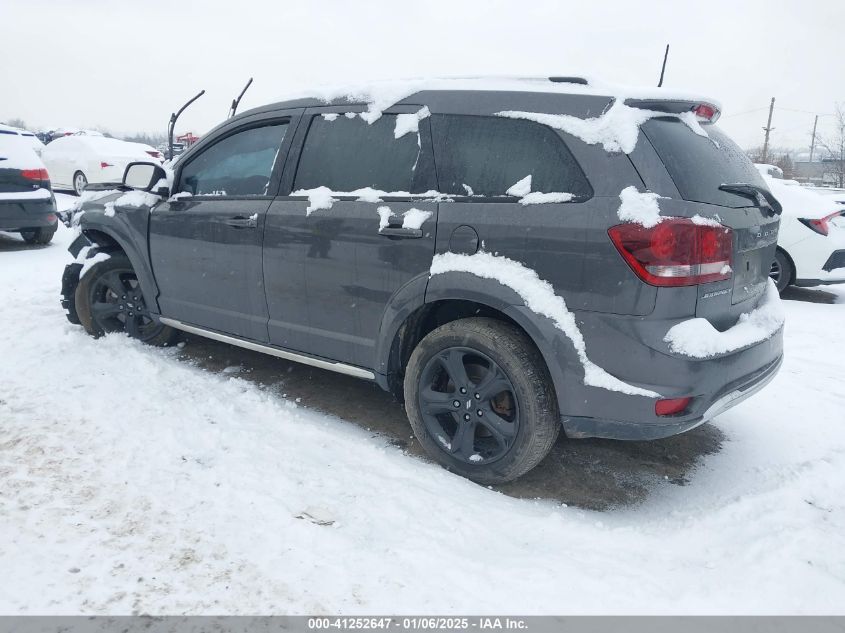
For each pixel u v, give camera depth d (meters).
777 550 2.39
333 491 2.78
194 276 3.99
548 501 2.86
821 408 3.94
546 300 2.60
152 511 2.56
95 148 14.03
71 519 2.48
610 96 2.64
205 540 2.39
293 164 3.51
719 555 2.43
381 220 3.05
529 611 2.10
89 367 4.09
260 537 2.43
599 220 2.50
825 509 2.75
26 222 8.23
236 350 4.67
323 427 3.44
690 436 3.55
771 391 4.23
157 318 4.36
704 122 2.96
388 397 3.95
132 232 4.29
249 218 3.57
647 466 3.21
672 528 2.64
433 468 3.05
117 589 2.12
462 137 2.93
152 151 14.87
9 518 2.46
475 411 2.89
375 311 3.15
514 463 2.79
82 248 4.78
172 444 3.12
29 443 3.07
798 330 5.83
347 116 3.36
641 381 2.48
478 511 2.68
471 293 2.78
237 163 3.83
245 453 3.08
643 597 2.17
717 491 2.96
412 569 2.29
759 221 2.85
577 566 2.34
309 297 3.40
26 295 5.95
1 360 4.18
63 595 2.08
